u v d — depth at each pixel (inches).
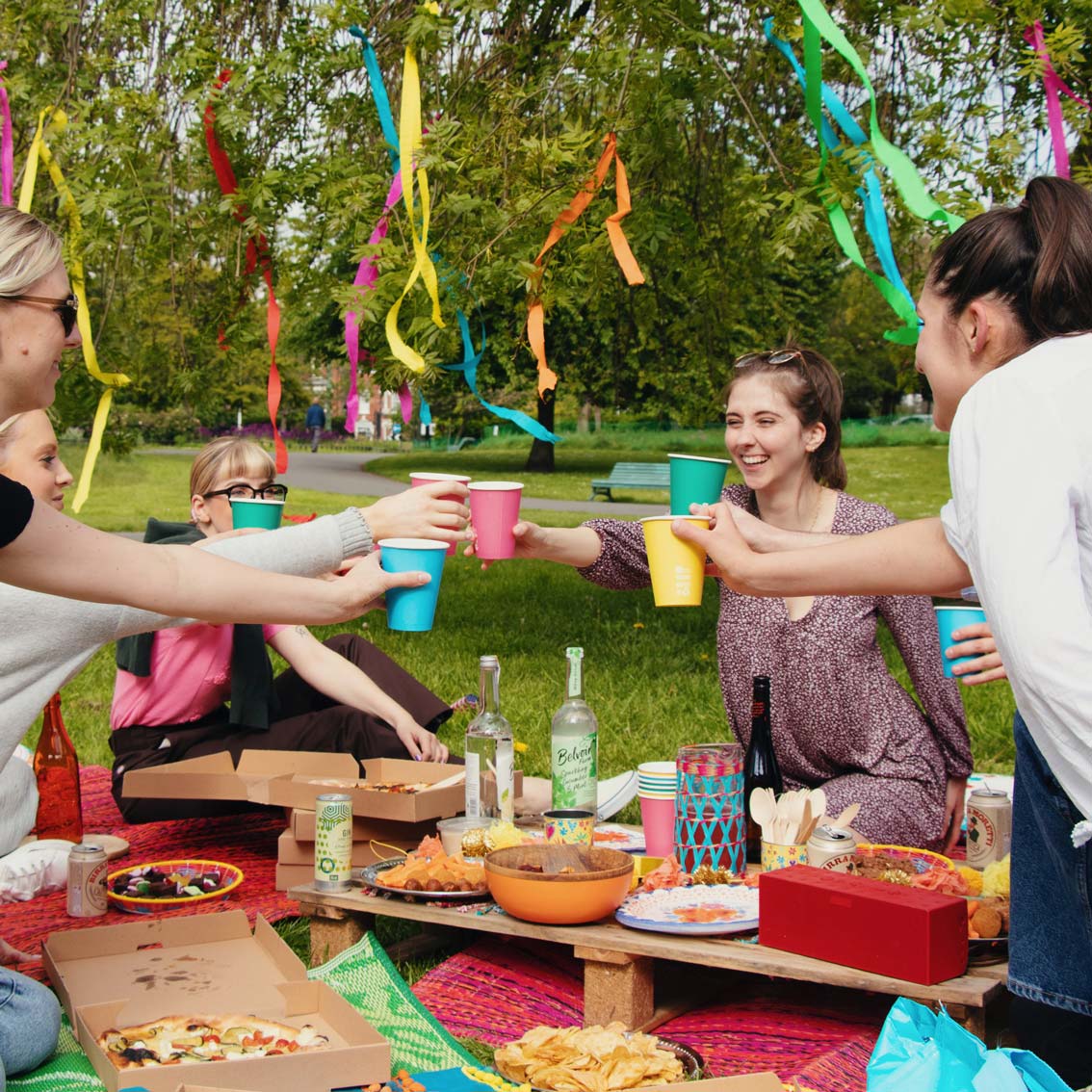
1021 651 60.7
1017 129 181.2
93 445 178.4
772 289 309.9
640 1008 94.4
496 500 99.7
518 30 224.4
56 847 130.8
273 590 82.1
